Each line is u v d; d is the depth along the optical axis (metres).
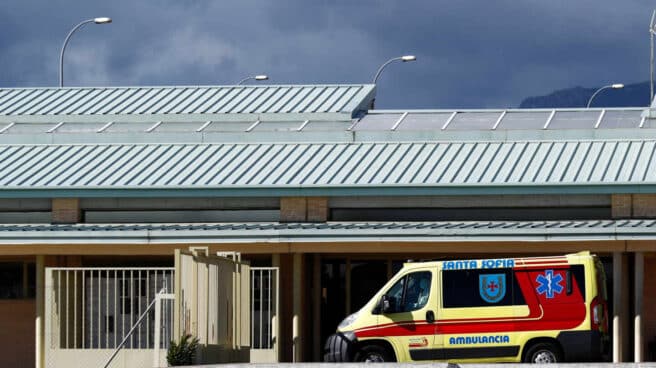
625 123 47.34
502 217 42.94
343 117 50.09
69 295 39.22
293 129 49.09
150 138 48.44
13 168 46.00
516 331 33.97
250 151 46.75
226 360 35.31
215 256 34.56
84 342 37.12
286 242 40.00
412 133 46.97
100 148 47.88
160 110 52.34
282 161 45.53
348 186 42.94
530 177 42.69
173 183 43.94
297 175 44.16
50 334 37.22
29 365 44.06
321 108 51.38
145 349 36.53
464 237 39.16
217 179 44.16
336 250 40.06
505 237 38.94
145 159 46.50
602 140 45.56
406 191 42.72
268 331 38.69
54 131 50.16
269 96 53.97
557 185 41.88
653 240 38.06
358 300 43.16
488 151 45.31
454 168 43.97
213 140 48.06
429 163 44.56
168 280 40.06
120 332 38.97
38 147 48.25
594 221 41.34
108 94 55.53
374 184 42.88
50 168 45.91
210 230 40.34
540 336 33.81
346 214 43.72
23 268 44.41
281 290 42.75
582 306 33.78
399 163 44.75
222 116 51.16
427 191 42.69
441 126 48.44
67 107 53.38
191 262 33.03
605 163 43.34
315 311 43.22
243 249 40.53
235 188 43.47
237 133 48.03
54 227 42.34
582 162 43.62
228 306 35.81
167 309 35.00
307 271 42.97
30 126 51.25
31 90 56.50
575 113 49.81
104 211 44.88
